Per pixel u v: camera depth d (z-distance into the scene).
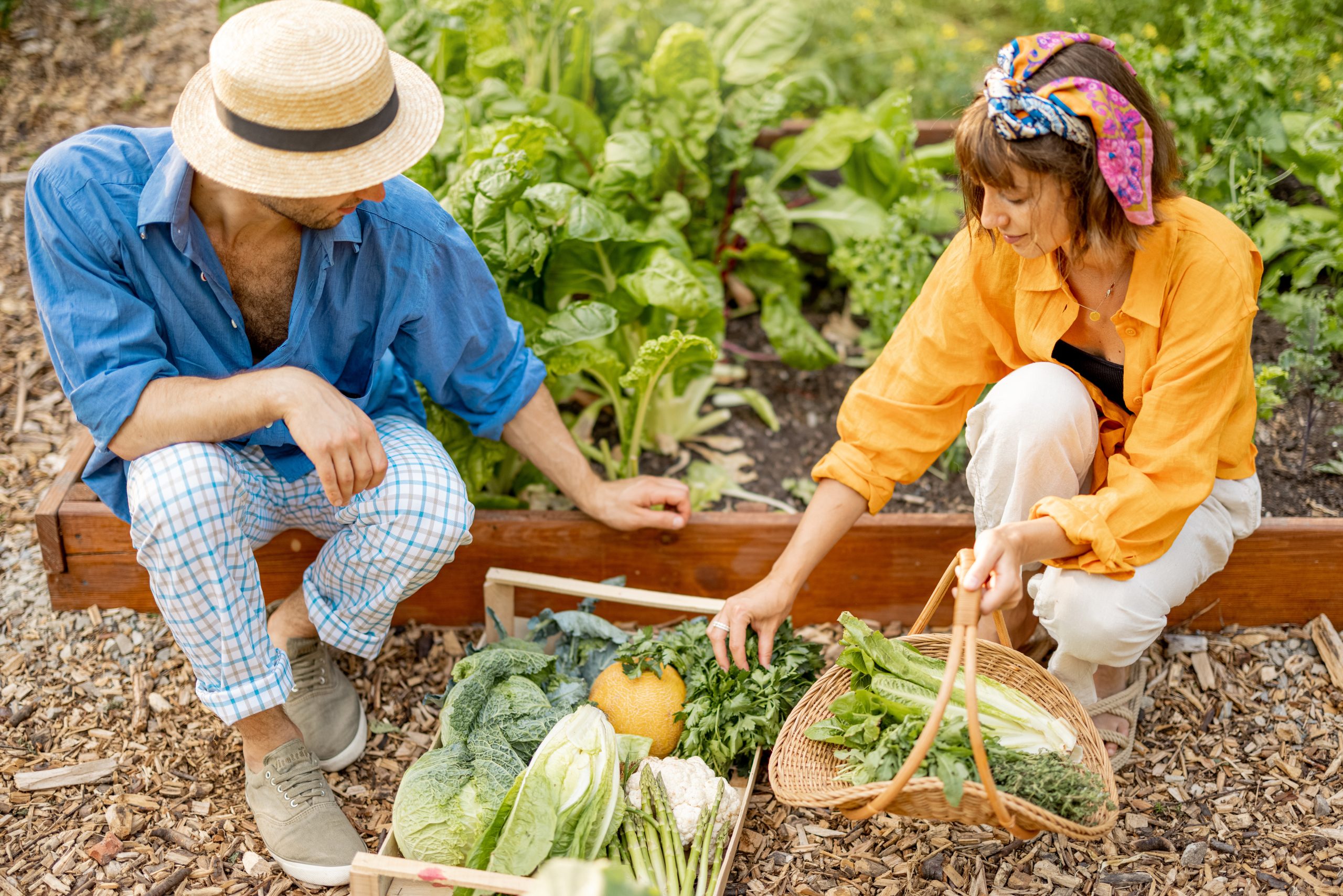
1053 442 2.19
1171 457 2.08
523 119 2.87
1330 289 3.37
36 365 3.53
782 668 2.40
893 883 2.28
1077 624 2.22
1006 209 1.94
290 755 2.30
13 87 4.29
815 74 3.71
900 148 3.62
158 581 2.10
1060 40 1.91
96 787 2.48
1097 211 1.90
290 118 1.83
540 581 2.66
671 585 2.91
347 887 2.27
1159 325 2.08
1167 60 3.33
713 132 3.37
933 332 2.33
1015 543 1.97
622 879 1.32
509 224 2.71
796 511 3.09
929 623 2.94
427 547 2.27
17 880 2.27
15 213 3.90
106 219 2.02
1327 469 3.03
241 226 2.04
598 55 3.63
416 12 3.22
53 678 2.73
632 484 2.75
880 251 3.37
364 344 2.41
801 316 3.47
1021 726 2.09
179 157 1.98
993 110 1.84
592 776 2.13
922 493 3.17
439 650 2.87
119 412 2.04
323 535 2.54
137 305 2.07
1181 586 2.25
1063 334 2.22
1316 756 2.52
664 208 3.29
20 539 3.07
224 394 2.06
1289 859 2.30
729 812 2.25
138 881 2.28
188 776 2.50
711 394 3.47
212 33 4.69
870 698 2.14
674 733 2.40
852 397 2.44
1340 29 4.09
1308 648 2.79
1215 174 3.36
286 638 2.51
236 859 2.33
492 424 2.61
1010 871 2.29
